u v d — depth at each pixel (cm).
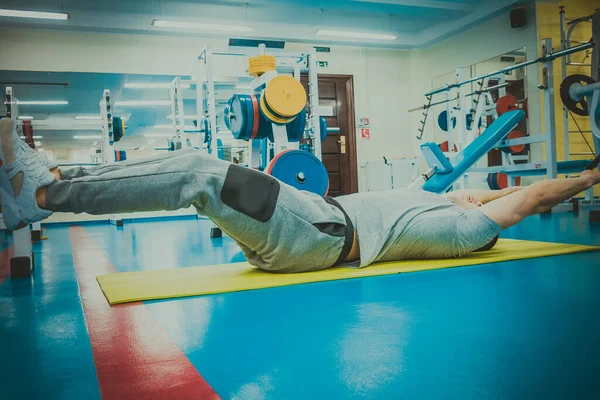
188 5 751
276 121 359
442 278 164
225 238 388
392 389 76
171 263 244
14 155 131
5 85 754
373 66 941
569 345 93
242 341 103
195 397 76
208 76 471
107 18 739
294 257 172
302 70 491
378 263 198
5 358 98
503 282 154
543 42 469
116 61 766
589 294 134
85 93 812
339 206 185
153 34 782
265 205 156
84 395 78
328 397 74
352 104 919
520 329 104
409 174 856
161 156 147
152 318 126
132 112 903
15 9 693
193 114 930
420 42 940
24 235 211
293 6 777
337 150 922
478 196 230
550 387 75
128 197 139
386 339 101
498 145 550
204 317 124
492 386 76
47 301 155
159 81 804
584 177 192
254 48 486
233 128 404
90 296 161
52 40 736
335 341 101
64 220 715
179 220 726
